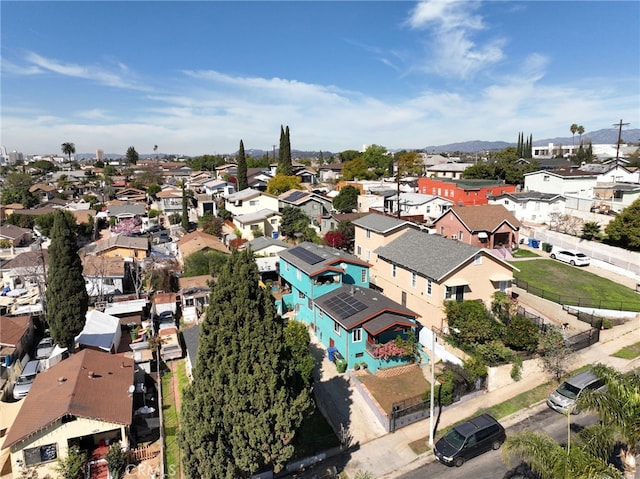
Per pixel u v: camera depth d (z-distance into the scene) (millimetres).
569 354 24750
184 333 30891
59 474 18812
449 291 29953
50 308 29125
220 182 98875
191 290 38656
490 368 23438
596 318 28875
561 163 90062
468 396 22859
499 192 67000
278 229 65062
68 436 19391
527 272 40312
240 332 15828
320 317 31047
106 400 21250
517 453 14367
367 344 26547
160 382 27047
